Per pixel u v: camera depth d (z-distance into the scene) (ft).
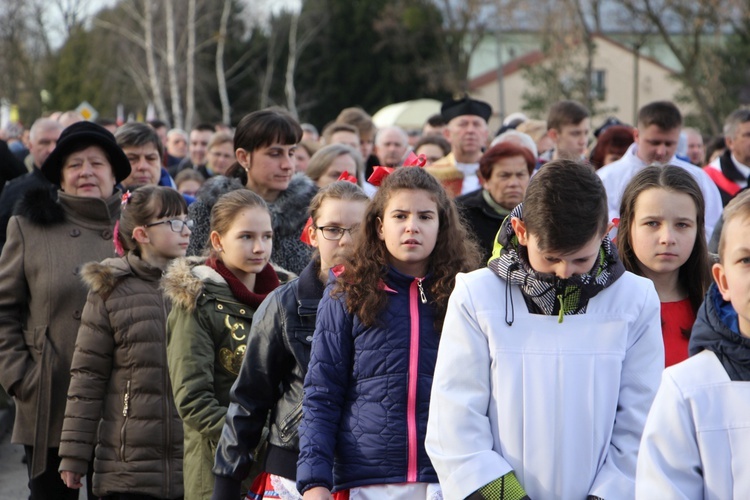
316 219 15.35
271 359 14.55
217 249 17.06
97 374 18.12
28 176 27.40
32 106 169.48
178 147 53.52
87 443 18.04
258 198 17.13
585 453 11.21
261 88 192.13
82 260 20.26
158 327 18.11
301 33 194.18
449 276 13.42
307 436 13.05
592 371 11.28
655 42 157.07
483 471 11.12
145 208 18.34
